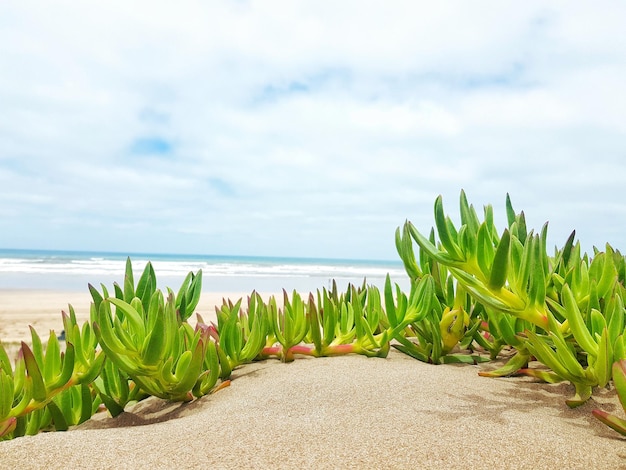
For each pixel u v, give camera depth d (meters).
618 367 0.41
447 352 0.78
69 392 0.62
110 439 0.44
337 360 0.74
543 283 0.52
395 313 0.75
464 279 0.57
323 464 0.37
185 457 0.39
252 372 0.71
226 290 5.12
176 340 0.60
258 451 0.40
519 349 0.65
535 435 0.42
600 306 0.59
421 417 0.47
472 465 0.37
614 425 0.41
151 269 0.73
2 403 0.50
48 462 0.38
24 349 0.51
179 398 0.62
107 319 0.52
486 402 0.53
